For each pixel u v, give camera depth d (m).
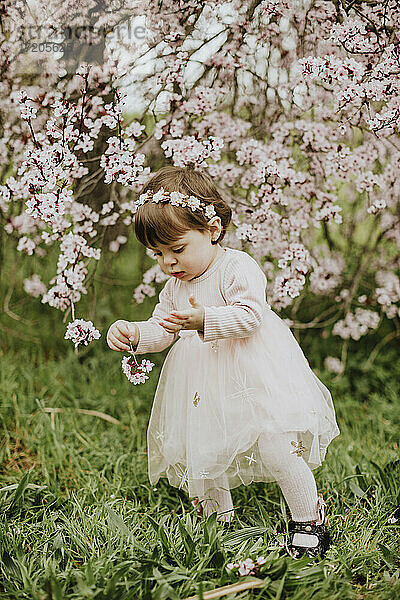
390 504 2.63
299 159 3.30
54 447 3.20
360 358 4.29
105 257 3.85
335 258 3.78
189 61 2.92
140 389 3.97
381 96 2.52
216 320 2.22
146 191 2.40
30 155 2.45
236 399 2.33
